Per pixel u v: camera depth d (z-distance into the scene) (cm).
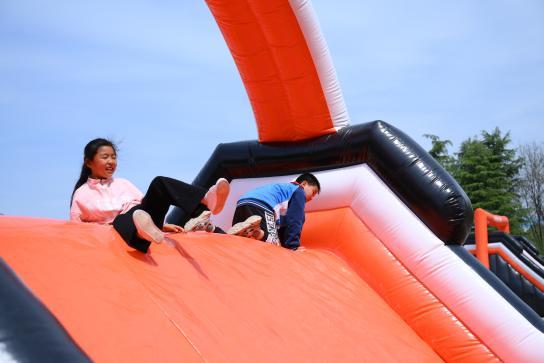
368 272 499
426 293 466
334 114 567
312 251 513
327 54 546
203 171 634
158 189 324
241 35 538
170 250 340
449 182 484
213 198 336
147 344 236
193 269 330
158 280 294
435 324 454
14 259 248
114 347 224
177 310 274
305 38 526
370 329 407
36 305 174
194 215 461
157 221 330
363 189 529
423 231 485
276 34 522
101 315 239
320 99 557
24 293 177
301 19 516
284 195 516
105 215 384
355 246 515
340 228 535
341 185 545
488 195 3384
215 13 533
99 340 223
